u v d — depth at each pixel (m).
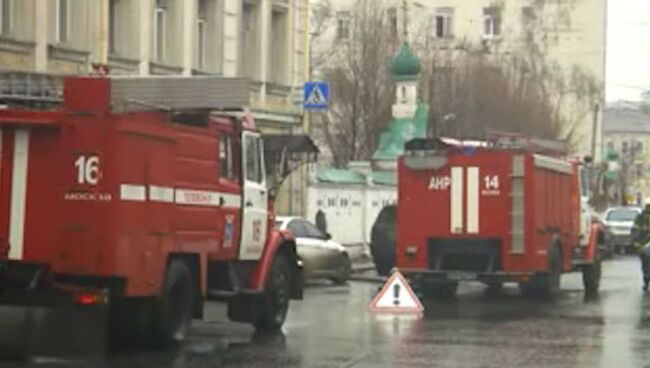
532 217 28.62
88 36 33.50
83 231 16.16
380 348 18.62
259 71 42.97
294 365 16.50
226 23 40.56
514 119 71.75
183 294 18.36
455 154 29.19
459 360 17.23
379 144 59.56
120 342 18.00
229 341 19.47
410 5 96.94
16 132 16.31
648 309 26.70
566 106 101.88
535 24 106.62
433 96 68.69
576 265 32.72
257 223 20.88
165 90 17.30
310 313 25.02
